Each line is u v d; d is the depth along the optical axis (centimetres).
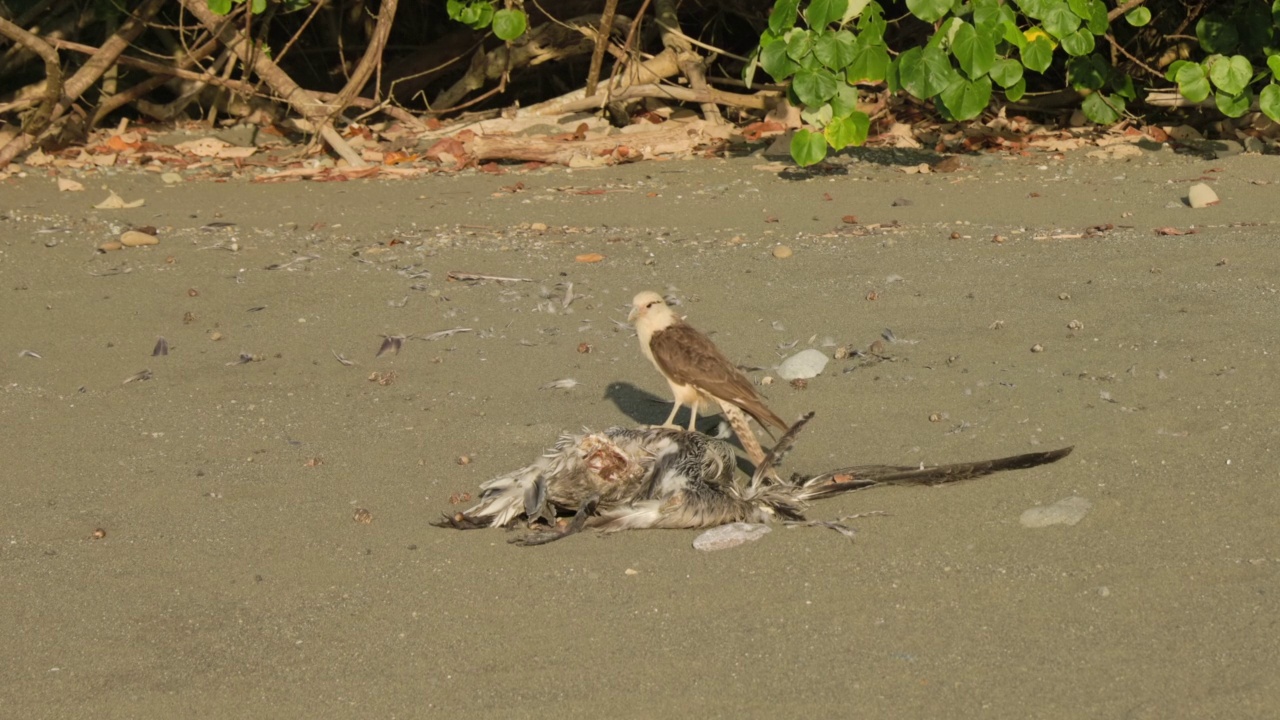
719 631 744
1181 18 2628
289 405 1151
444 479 982
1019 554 819
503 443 1049
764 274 1515
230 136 2603
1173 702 650
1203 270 1418
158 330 1374
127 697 708
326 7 3097
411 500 947
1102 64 2269
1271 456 930
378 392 1177
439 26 3219
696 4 2923
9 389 1209
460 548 866
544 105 2622
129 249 1708
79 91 2384
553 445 1033
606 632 749
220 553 872
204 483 988
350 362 1259
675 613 767
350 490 967
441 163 2323
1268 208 1755
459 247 1703
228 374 1236
